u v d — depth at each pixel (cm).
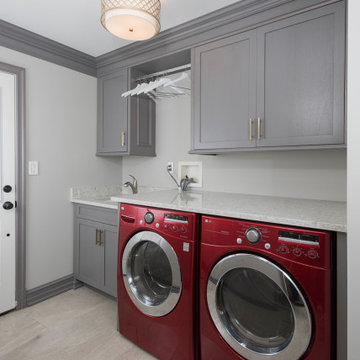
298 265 107
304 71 148
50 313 205
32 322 192
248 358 124
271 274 113
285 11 153
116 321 195
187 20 185
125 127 240
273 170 196
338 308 102
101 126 264
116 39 216
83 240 241
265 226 116
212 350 135
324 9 141
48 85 228
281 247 111
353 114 92
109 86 255
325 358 103
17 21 190
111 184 288
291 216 117
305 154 183
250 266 118
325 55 141
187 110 240
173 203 155
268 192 198
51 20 189
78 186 255
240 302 129
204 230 135
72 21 191
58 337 175
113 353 161
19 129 208
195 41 192
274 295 118
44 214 228
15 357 155
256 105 164
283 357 113
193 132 193
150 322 159
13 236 206
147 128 255
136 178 285
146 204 162
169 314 150
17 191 208
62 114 240
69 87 245
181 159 246
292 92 152
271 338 120
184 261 142
